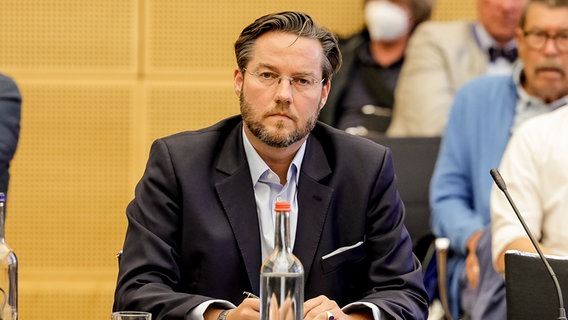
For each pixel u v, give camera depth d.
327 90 4.62
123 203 9.24
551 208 5.88
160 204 4.61
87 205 9.23
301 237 4.64
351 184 4.73
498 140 7.15
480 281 6.43
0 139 5.84
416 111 8.22
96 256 9.25
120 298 4.45
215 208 4.63
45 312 9.17
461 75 8.27
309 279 4.61
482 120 7.22
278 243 3.84
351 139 4.85
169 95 9.24
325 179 4.73
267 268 3.81
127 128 9.23
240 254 4.59
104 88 9.20
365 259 4.73
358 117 8.38
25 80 9.16
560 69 6.95
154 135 9.23
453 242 6.90
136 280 4.45
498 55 8.30
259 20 4.47
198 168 4.66
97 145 9.22
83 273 9.23
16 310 4.14
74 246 9.23
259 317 3.95
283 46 4.42
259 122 4.44
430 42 8.34
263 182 4.70
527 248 5.72
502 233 5.86
